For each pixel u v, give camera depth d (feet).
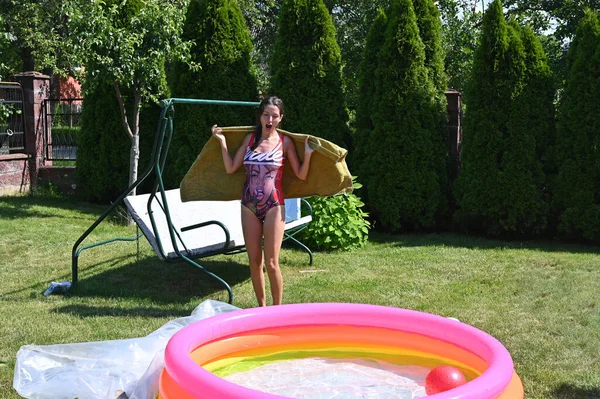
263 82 48.60
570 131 28.04
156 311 16.96
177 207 21.62
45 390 9.51
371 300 18.35
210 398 7.27
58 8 30.22
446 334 10.52
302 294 18.94
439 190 30.14
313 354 11.26
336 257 24.49
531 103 28.53
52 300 17.90
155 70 29.53
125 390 9.52
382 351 11.18
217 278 17.75
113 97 34.01
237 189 16.39
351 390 9.57
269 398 6.97
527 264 23.26
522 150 28.37
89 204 35.17
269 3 65.92
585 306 17.76
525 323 16.17
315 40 30.30
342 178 15.31
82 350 10.57
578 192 27.73
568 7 42.78
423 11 30.73
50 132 38.65
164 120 17.02
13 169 36.11
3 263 22.27
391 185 29.84
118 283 20.06
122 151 34.30
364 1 58.44
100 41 28.17
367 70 30.83
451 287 19.86
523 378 12.57
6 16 54.08
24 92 37.22
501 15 28.60
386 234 30.48
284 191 16.01
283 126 30.53
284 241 26.86
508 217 28.73
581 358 13.67
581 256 24.82
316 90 30.30
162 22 28.94
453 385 8.31
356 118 31.35
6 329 15.05
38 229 27.71
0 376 11.98
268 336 11.03
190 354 9.36
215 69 31.22
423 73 29.76
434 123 30.01
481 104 28.89
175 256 17.94
